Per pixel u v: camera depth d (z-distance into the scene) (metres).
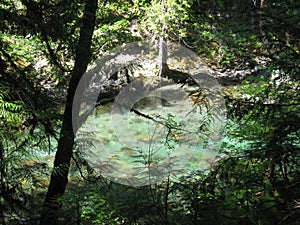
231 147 4.53
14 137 4.28
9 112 3.91
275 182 4.12
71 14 5.22
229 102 4.20
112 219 3.93
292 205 3.80
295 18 4.24
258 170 4.24
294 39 4.18
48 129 4.70
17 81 4.65
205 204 3.91
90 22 5.38
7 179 4.31
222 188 4.24
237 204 3.98
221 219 3.81
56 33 4.89
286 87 4.32
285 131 4.02
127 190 4.01
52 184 5.00
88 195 4.32
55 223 4.39
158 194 3.93
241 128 4.53
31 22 4.55
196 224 3.81
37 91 4.92
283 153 3.95
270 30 4.23
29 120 4.42
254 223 3.79
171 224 3.79
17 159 4.30
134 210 3.85
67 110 5.10
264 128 4.33
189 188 4.00
